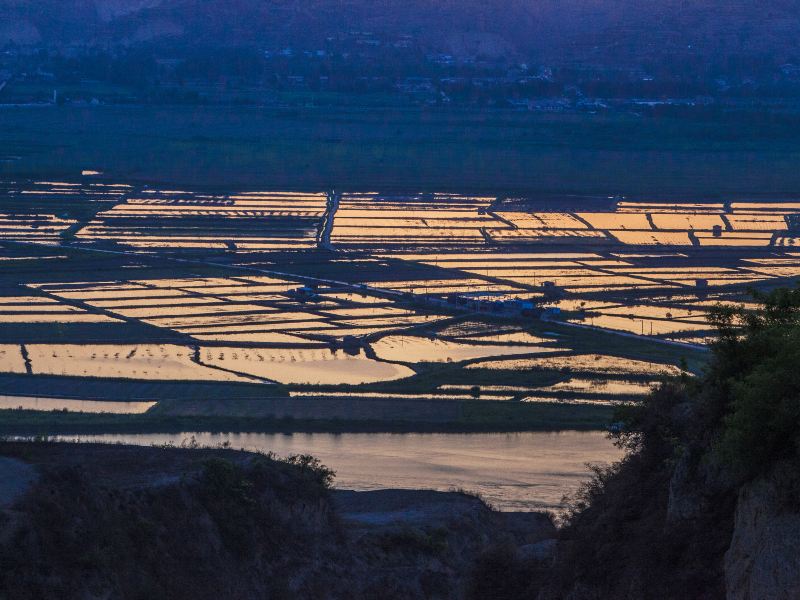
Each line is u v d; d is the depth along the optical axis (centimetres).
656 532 17625
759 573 14612
